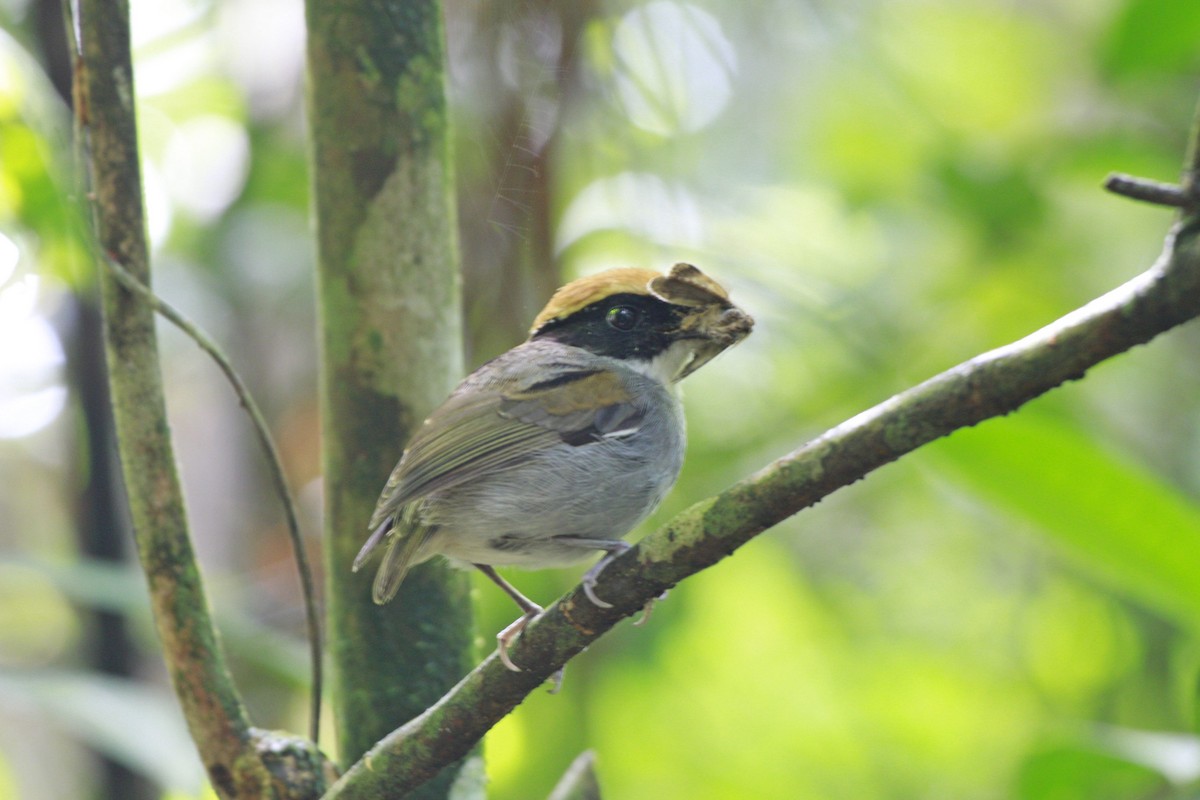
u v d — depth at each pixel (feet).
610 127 32.89
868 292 44.60
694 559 15.83
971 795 51.29
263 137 47.19
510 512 24.09
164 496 17.74
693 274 26.84
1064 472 23.72
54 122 25.98
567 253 37.42
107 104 17.44
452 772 19.58
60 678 26.25
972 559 53.11
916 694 53.52
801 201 51.90
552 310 27.02
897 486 50.29
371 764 17.08
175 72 52.49
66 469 42.09
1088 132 48.03
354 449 19.63
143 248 17.74
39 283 31.50
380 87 19.16
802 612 53.42
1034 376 13.71
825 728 53.06
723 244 41.24
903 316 45.09
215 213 52.80
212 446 49.16
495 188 23.18
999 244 46.37
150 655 37.04
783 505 15.21
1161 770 24.89
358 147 19.24
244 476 47.26
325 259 19.58
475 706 16.70
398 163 19.34
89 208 18.31
